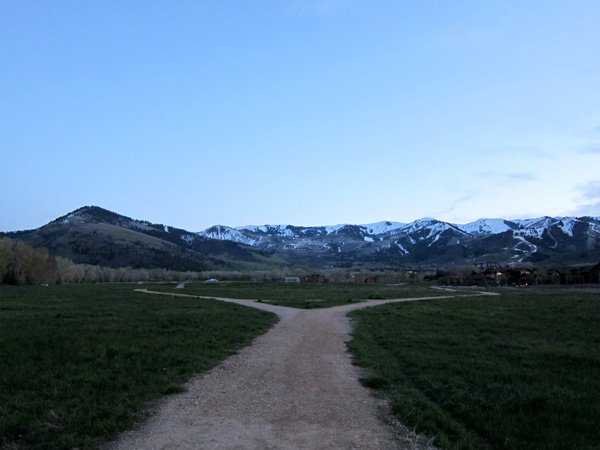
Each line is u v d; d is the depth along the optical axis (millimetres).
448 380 13281
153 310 34875
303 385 13078
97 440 8680
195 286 107688
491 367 15070
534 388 12242
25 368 13750
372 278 176625
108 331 22312
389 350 19156
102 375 13164
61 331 21875
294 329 26062
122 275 181625
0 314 30062
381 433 9188
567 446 8484
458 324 27641
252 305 44469
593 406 10672
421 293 76438
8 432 8969
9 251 110875
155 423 9672
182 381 13195
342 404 11211
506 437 8875
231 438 8781
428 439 8836
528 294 66500
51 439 8711
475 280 134250
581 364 15742
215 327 24594
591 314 31672
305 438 8828
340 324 28578
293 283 139250
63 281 138875
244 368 15312
